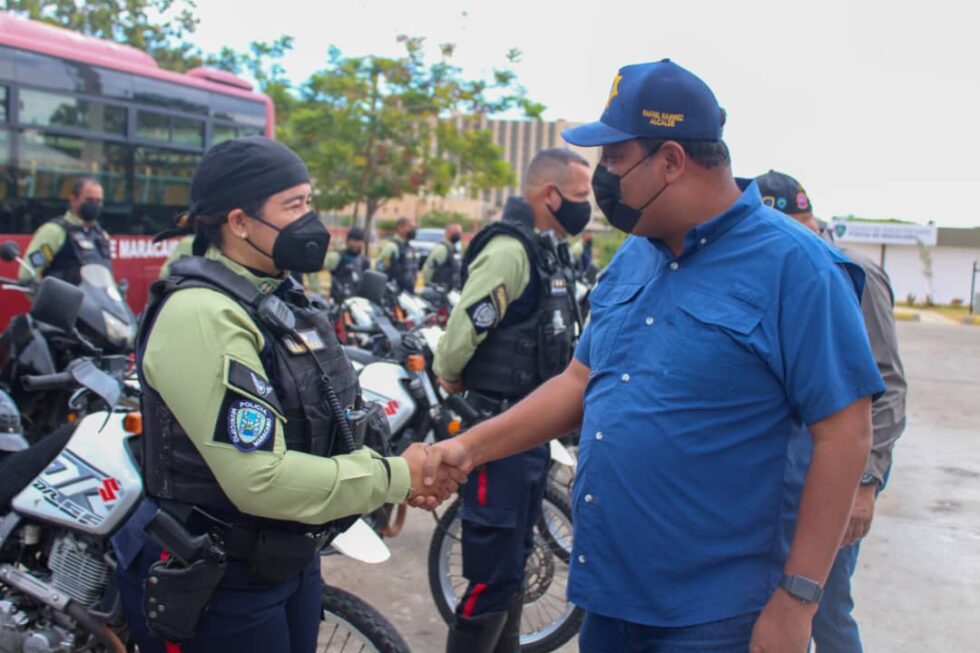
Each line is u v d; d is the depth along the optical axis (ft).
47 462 8.84
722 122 6.52
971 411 29.19
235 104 34.14
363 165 67.92
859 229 78.33
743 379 6.10
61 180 28.12
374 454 6.89
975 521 17.89
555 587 13.71
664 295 6.50
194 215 6.64
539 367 10.53
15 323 13.37
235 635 6.62
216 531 6.49
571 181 10.51
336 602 8.51
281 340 6.48
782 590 5.98
